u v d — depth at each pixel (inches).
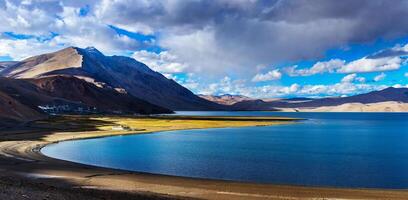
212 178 1820.9
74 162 2233.0
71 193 1195.9
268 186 1598.2
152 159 2455.7
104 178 1704.0
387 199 1376.7
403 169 2134.6
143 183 1612.9
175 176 1806.1
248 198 1386.6
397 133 5354.3
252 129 6018.7
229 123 7652.6
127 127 5452.8
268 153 2837.1
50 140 3528.5
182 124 6870.1
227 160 2434.8
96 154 2679.6
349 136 4699.8
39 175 1729.8
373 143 3725.4
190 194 1432.1
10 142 3208.7
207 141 3799.2
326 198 1392.7
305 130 5925.2
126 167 2139.5
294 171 2048.5
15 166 1969.7
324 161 2431.1
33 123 5915.4
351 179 1839.3
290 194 1453.0
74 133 4345.5
